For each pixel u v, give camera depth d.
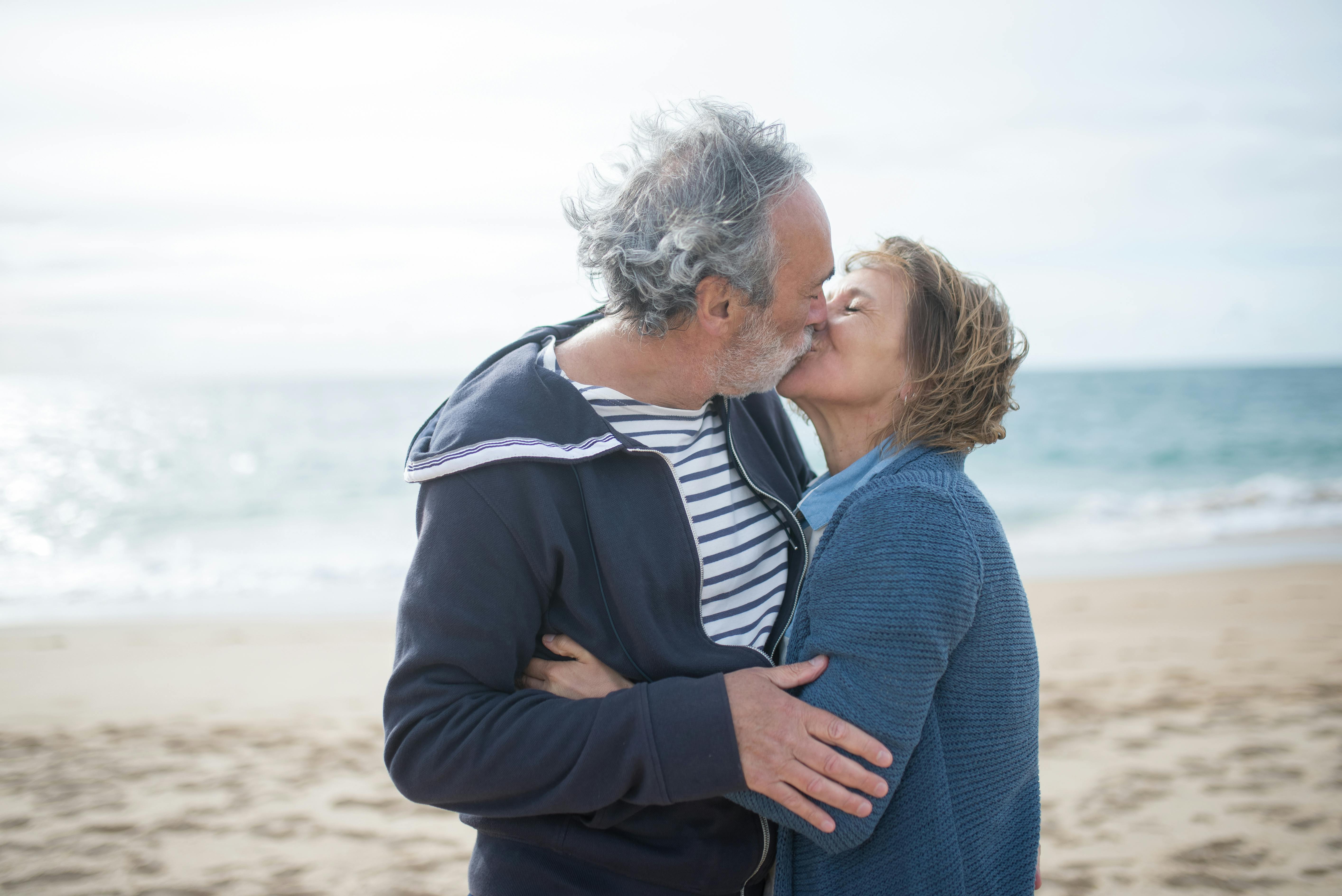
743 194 1.34
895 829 1.27
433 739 1.23
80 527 13.20
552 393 1.37
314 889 3.06
